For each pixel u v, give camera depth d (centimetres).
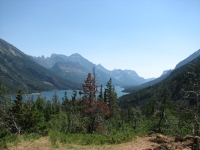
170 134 1834
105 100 4831
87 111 2809
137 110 3120
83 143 1585
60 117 2789
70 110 2942
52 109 5572
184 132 1806
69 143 1575
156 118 2228
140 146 1439
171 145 1277
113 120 3503
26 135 1766
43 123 2431
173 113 2220
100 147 1476
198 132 1647
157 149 1247
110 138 1711
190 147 1224
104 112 2866
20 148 1375
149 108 4281
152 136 1739
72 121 2584
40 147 1412
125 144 1534
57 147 1441
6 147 1370
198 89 1499
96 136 1852
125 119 4128
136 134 1906
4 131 1844
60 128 2517
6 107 2695
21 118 2431
